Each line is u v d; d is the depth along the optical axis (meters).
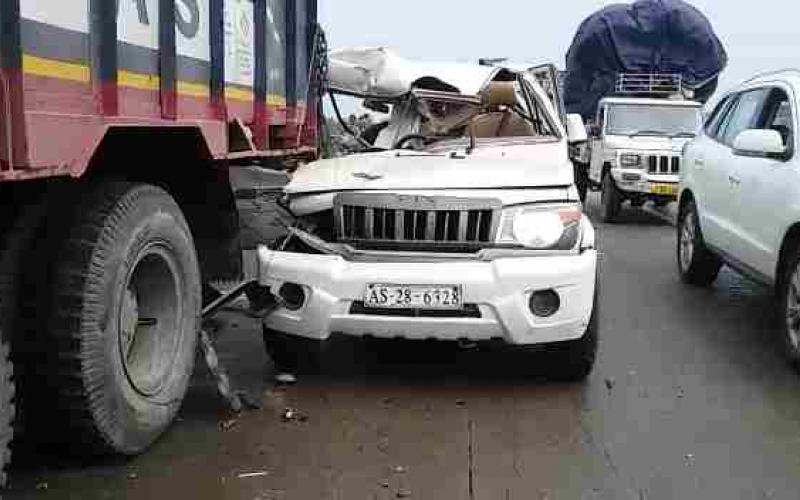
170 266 4.65
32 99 3.29
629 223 15.77
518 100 7.28
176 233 4.65
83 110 3.64
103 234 4.07
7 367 3.56
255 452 4.60
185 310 4.80
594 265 5.41
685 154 9.34
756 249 6.84
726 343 6.84
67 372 3.99
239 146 5.28
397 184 5.53
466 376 5.87
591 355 5.59
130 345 4.52
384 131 7.82
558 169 5.79
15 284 3.96
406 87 7.51
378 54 7.83
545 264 5.27
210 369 5.12
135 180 4.63
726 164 7.88
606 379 5.87
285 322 5.50
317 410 5.23
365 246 5.48
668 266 10.44
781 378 5.96
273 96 6.02
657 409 5.33
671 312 7.87
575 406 5.35
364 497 4.13
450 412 5.22
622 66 18.70
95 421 4.11
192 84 4.68
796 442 4.86
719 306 8.13
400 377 5.84
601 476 4.38
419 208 5.41
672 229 14.77
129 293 4.45
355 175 5.75
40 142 3.33
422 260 5.37
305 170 6.09
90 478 4.26
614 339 6.91
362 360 6.19
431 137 7.10
